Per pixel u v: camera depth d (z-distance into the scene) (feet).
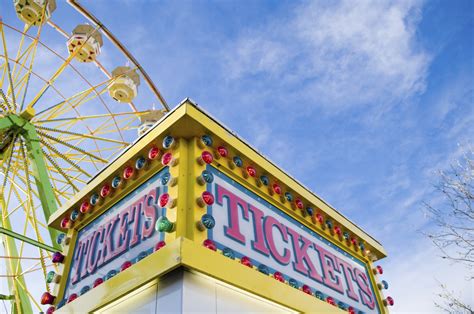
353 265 28.35
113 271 18.62
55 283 22.75
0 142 53.01
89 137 62.54
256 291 16.66
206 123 19.77
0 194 54.65
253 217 20.68
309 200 25.68
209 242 16.34
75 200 24.52
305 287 21.24
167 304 14.52
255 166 22.31
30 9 58.08
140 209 19.88
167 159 18.89
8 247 54.19
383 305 28.40
